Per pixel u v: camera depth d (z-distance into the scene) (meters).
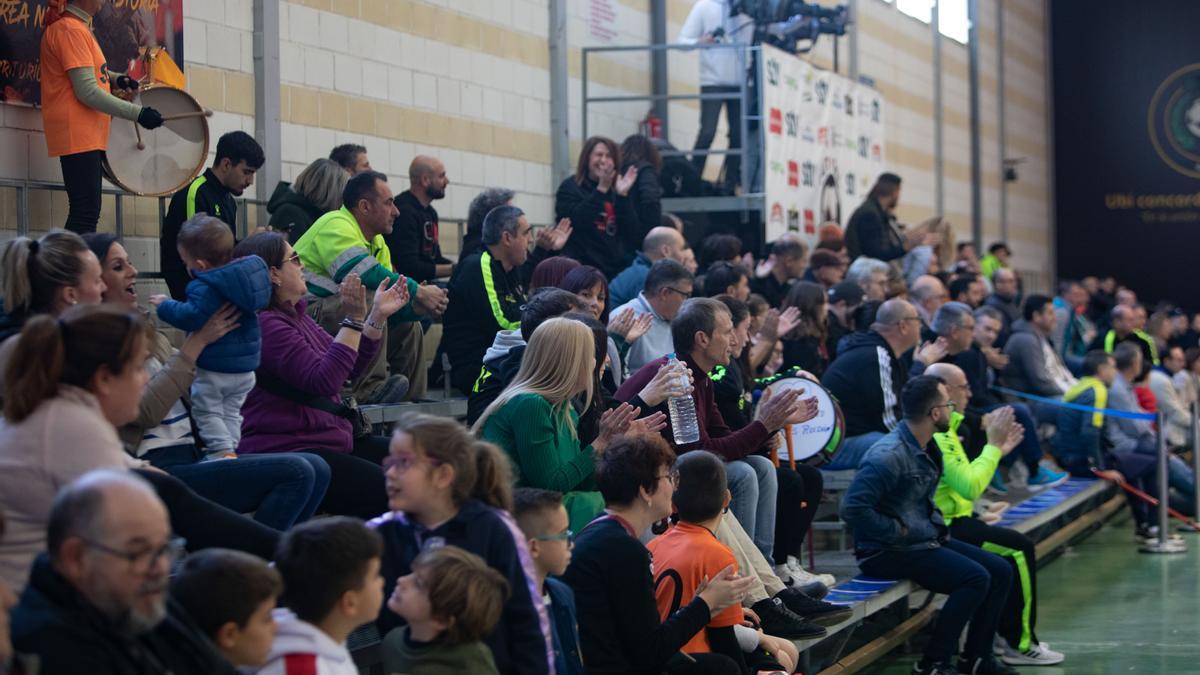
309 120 7.85
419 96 8.90
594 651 4.41
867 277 9.92
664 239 7.90
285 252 4.94
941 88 19.75
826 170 11.98
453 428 3.70
